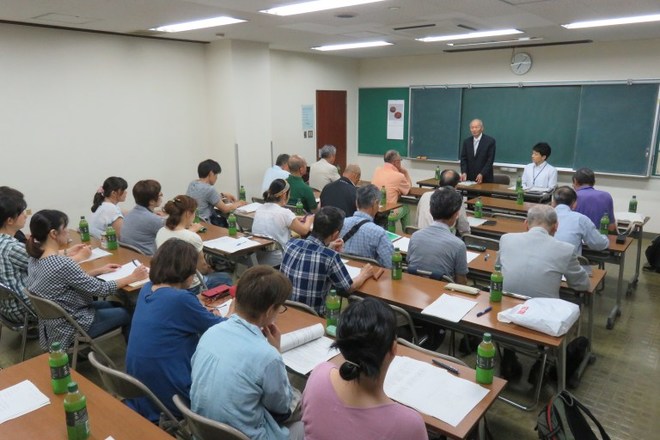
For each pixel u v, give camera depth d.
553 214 2.73
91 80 5.38
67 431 1.46
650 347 3.40
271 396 1.51
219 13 4.33
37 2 3.81
